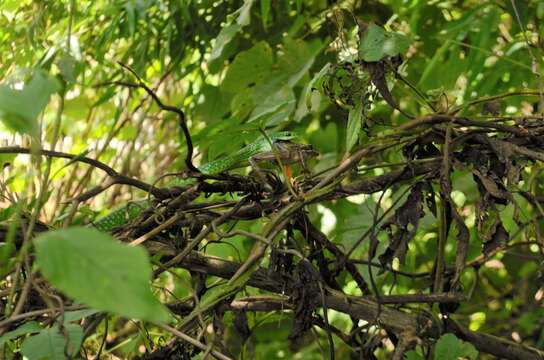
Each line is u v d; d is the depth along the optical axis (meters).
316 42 3.98
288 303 2.48
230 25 3.19
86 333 2.33
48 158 2.30
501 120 2.51
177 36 4.05
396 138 2.47
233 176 2.47
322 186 2.38
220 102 4.21
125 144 4.27
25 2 3.83
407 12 4.14
